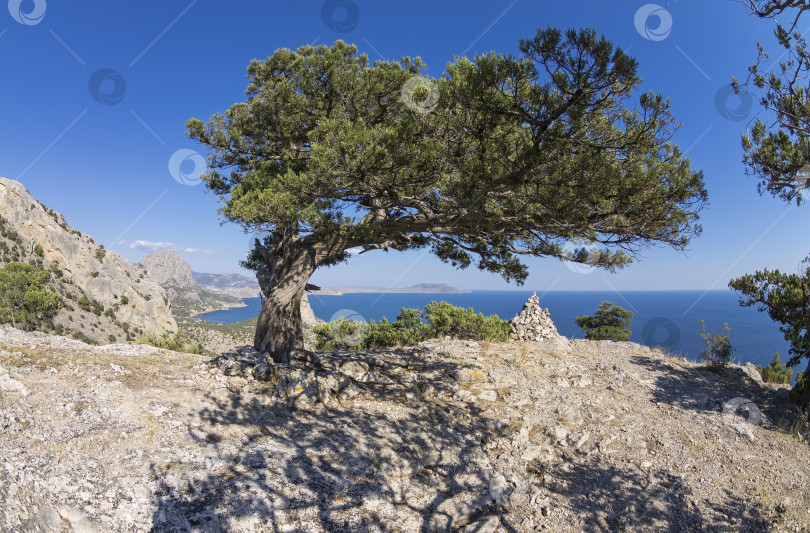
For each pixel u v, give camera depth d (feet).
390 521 16.12
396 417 24.25
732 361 44.75
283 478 16.89
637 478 21.47
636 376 35.96
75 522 12.94
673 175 17.43
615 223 19.52
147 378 23.70
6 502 12.93
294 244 30.83
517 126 17.98
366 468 18.98
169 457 16.65
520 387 30.96
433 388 28.76
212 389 23.79
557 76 14.67
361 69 28.76
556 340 47.65
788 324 34.17
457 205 19.85
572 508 19.04
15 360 21.48
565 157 17.42
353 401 25.84
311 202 21.27
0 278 153.69
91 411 18.54
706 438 25.48
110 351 27.86
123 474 15.15
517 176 17.28
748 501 19.86
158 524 13.42
